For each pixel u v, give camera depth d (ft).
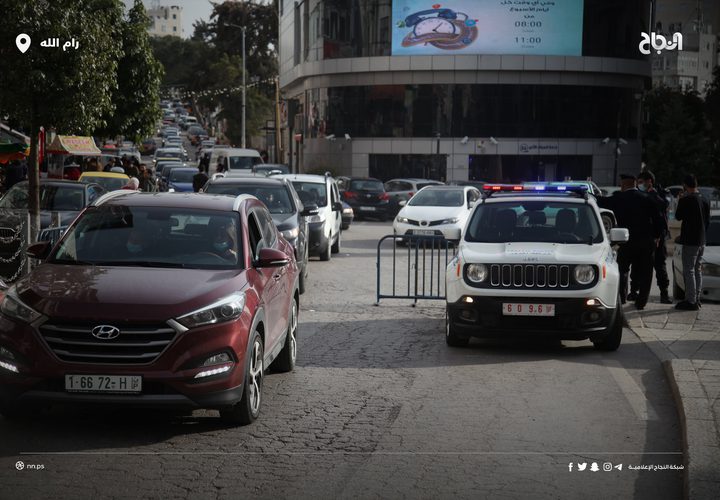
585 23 216.33
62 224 54.49
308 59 241.35
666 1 444.14
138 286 22.93
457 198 86.69
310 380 29.68
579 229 36.99
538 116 217.56
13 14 45.21
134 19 98.63
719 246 55.26
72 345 21.75
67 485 19.17
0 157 81.66
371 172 224.94
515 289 33.71
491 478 20.07
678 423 24.63
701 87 438.40
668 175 233.55
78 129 50.57
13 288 23.41
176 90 450.71
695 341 36.73
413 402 26.81
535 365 32.40
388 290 55.01
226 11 352.28
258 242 28.09
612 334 34.73
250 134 304.91
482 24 215.10
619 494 19.15
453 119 218.18
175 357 21.79
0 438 22.41
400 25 219.00
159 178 128.98
